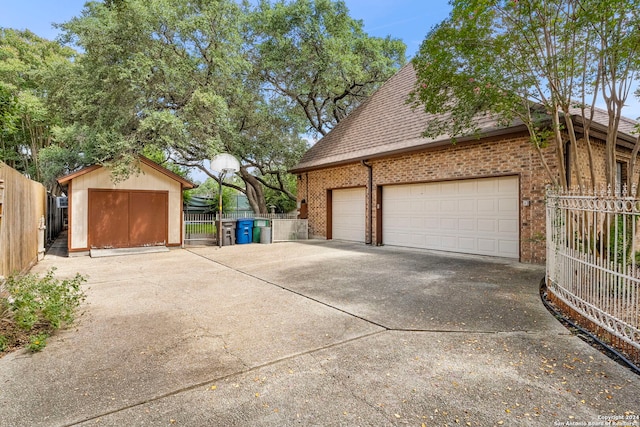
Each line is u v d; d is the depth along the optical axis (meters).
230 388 2.82
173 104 12.42
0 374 3.06
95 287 6.43
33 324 4.03
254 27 16.66
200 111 12.01
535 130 7.12
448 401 2.60
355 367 3.15
